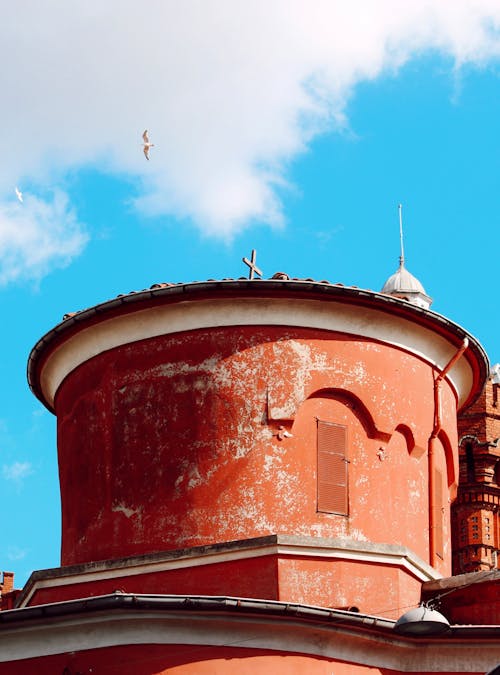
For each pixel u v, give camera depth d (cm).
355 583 3053
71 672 2856
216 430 3150
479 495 4375
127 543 3142
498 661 2997
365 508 3180
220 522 3094
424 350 3366
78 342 3341
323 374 3206
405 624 2803
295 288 3169
